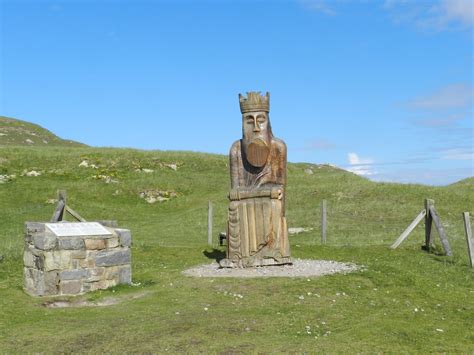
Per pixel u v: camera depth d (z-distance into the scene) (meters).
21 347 8.41
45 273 12.08
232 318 9.84
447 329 9.58
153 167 39.75
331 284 12.38
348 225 24.75
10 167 36.44
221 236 19.77
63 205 18.89
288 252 14.57
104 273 12.73
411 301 11.41
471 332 9.46
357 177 39.81
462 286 13.23
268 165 14.87
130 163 39.78
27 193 31.80
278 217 14.56
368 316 10.18
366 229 23.77
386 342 8.67
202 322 9.56
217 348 8.16
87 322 9.79
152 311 10.47
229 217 14.66
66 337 8.83
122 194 33.59
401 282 12.80
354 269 13.91
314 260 15.88
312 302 11.02
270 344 8.38
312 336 8.90
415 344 8.66
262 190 14.54
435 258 16.75
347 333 9.08
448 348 8.50
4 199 30.56
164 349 8.15
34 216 27.56
